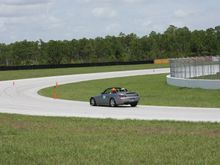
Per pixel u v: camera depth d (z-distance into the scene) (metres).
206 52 163.50
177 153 11.38
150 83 53.59
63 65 104.50
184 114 22.94
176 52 165.38
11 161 10.80
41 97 41.34
